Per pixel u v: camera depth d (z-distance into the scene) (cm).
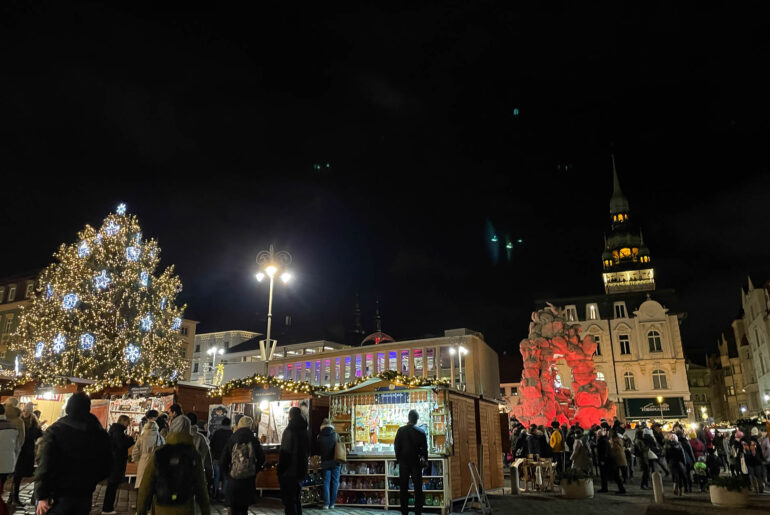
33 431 1214
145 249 4031
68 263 3772
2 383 2191
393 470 1341
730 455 2033
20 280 6194
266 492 1527
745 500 1388
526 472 1761
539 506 1389
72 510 552
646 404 5859
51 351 3547
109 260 3803
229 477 831
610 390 6047
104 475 592
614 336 6241
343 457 1287
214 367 8519
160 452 566
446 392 1369
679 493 1644
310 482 1387
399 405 1411
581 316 6481
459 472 1412
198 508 594
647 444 1855
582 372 2842
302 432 996
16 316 5962
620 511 1310
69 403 592
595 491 1775
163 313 4041
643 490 1811
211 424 1605
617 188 8238
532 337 3003
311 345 7669
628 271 7612
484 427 1697
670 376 5928
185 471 563
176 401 1783
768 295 5391
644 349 6100
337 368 5069
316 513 1231
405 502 1082
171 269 4172
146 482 561
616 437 1775
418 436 1116
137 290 3859
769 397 5553
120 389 1909
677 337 6047
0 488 734
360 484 1371
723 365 8469
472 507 1345
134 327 3734
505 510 1318
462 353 4525
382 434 1401
